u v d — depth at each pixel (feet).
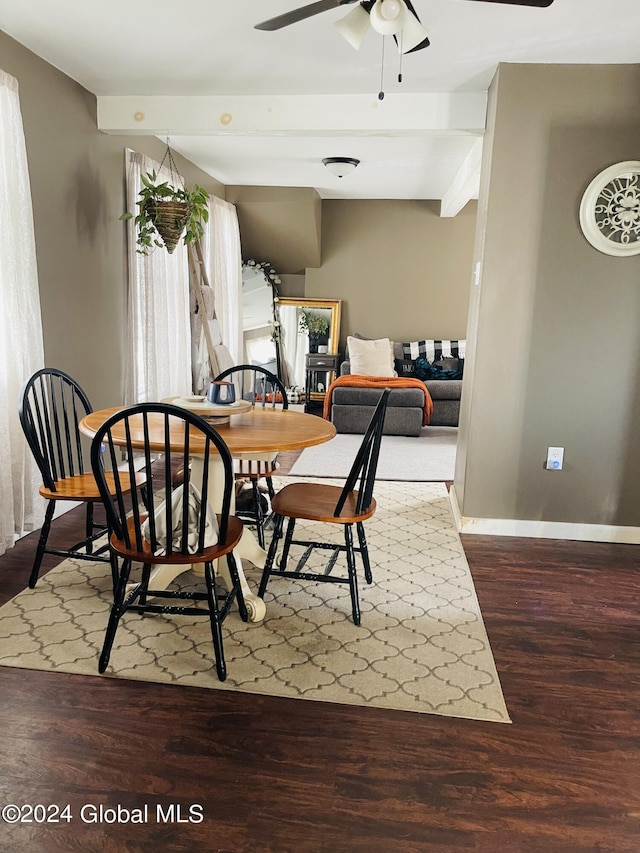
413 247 24.98
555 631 8.05
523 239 10.62
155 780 5.35
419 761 5.67
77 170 11.84
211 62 10.49
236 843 4.78
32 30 9.39
